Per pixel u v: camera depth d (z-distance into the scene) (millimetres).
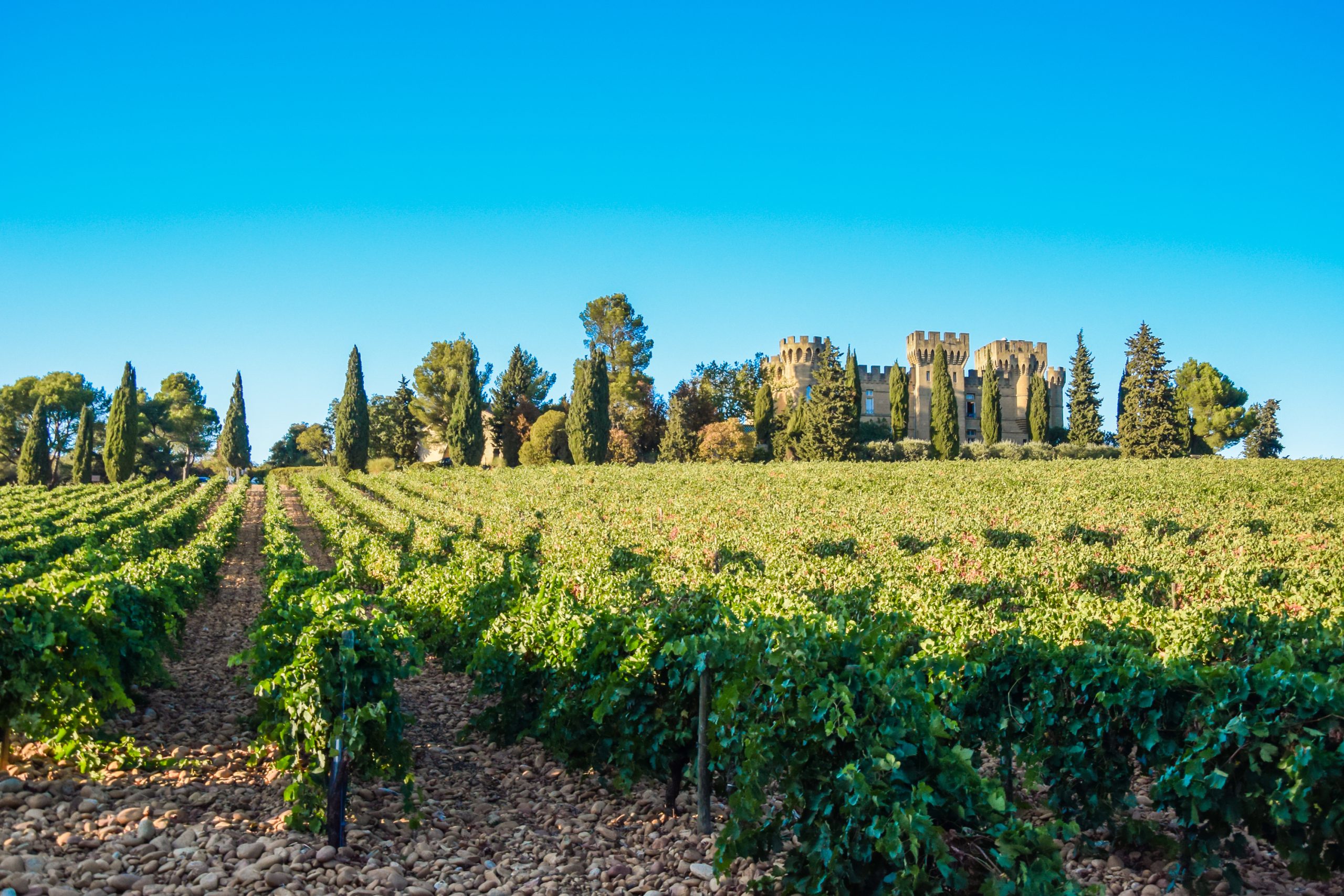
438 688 11367
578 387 64688
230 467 80438
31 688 6363
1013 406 85812
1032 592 14266
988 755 8539
